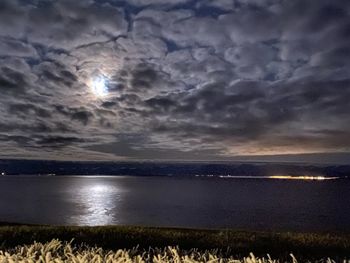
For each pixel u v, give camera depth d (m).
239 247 13.33
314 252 12.66
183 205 138.38
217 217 97.31
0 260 3.24
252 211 115.81
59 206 126.88
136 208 123.38
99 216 97.25
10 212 104.50
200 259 3.76
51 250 3.79
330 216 102.50
